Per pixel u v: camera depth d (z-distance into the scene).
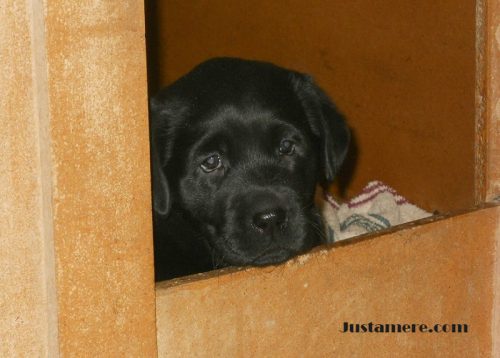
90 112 1.81
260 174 2.60
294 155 2.75
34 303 1.83
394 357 2.62
